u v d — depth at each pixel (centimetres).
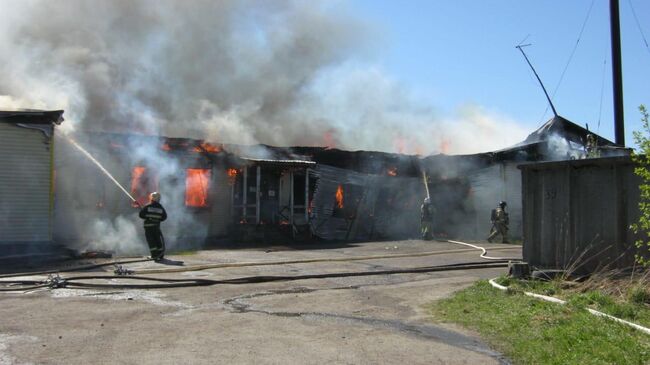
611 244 903
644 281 790
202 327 673
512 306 773
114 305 801
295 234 1984
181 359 532
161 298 866
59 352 549
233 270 1174
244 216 1952
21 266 1189
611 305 724
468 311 775
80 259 1324
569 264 952
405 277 1139
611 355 522
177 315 743
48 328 651
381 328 685
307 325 695
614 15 1830
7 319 696
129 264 1247
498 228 2062
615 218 897
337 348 583
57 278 969
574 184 954
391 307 822
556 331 616
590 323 639
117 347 572
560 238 970
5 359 522
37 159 1423
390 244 1911
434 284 1052
